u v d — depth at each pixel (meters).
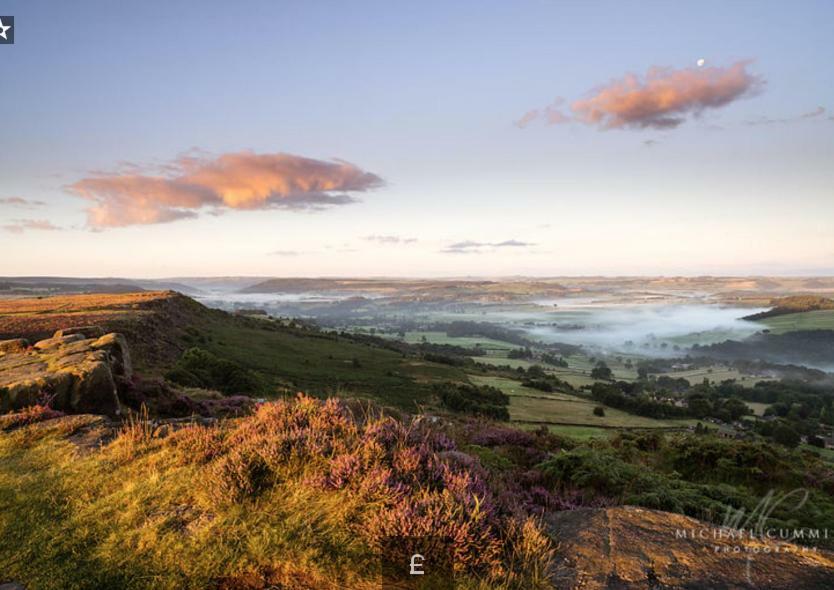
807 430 86.81
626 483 7.62
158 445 7.73
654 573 4.28
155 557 4.52
